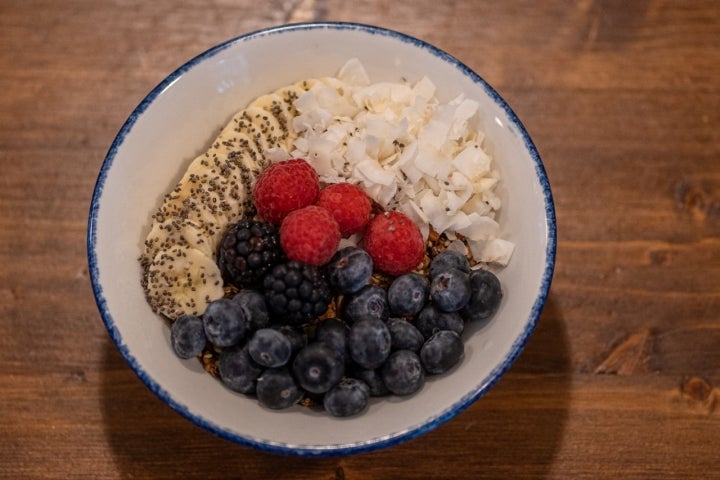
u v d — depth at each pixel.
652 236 0.44
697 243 0.44
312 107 0.39
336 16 0.47
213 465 0.39
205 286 0.37
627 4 0.48
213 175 0.38
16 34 0.46
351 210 0.37
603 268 0.43
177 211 0.37
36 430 0.39
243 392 0.36
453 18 0.47
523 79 0.46
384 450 0.39
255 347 0.34
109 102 0.45
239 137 0.39
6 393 0.40
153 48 0.46
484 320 0.37
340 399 0.35
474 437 0.40
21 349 0.40
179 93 0.38
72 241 0.42
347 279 0.36
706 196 0.44
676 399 0.41
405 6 0.47
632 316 0.42
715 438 0.40
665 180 0.45
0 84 0.45
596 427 0.40
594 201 0.44
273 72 0.40
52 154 0.44
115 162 0.36
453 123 0.39
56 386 0.40
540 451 0.39
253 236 0.36
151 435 0.39
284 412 0.35
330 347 0.36
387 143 0.39
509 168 0.38
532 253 0.37
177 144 0.39
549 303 0.42
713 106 0.46
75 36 0.46
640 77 0.47
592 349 0.41
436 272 0.37
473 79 0.39
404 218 0.38
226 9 0.47
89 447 0.39
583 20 0.48
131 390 0.40
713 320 0.42
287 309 0.35
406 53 0.40
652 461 0.40
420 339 0.37
